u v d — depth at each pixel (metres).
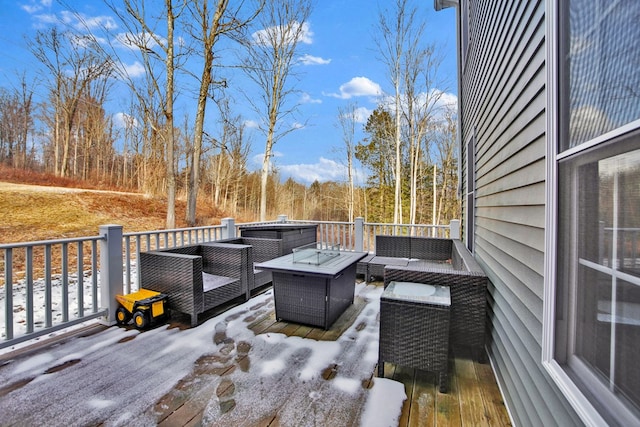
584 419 0.91
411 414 1.75
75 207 12.33
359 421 1.69
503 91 2.22
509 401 1.77
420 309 2.00
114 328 2.92
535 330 1.41
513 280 1.83
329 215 25.47
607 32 0.87
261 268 3.00
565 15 1.12
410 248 4.78
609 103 0.86
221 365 2.26
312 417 1.71
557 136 1.16
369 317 3.25
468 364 2.32
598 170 0.93
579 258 1.04
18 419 1.70
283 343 2.62
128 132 22.25
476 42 3.69
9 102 19.66
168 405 1.81
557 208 1.16
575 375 1.04
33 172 18.39
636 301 0.79
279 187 27.47
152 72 9.52
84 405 1.81
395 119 15.27
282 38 11.99
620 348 0.85
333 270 2.84
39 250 8.33
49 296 2.64
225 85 9.95
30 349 2.49
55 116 20.14
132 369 2.20
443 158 18.84
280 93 12.38
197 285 2.98
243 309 3.46
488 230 2.80
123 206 13.88
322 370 2.20
